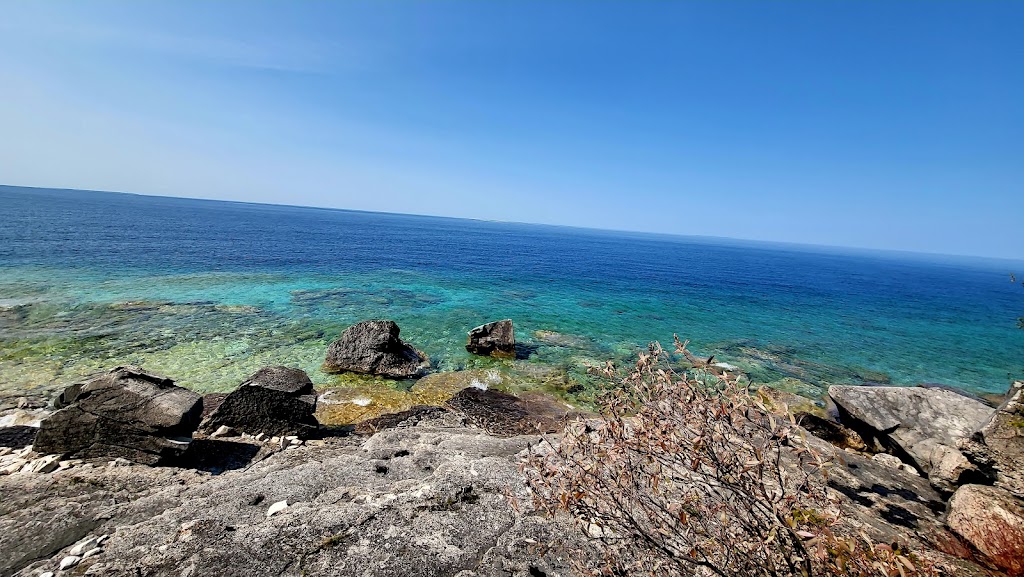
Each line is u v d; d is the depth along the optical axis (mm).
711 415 3289
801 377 25531
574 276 63656
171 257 49844
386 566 5703
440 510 7047
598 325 33281
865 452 14719
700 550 3697
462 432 12422
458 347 25453
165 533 6297
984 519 6867
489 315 33969
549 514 4191
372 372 20031
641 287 56562
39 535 6480
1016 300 81562
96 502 7672
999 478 8648
